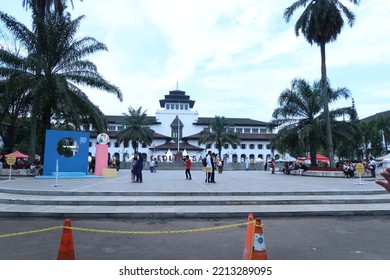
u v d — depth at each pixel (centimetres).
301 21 2791
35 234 707
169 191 1221
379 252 586
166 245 626
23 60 2167
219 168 3034
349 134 2870
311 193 1240
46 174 2056
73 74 2370
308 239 683
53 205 1044
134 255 560
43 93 2194
